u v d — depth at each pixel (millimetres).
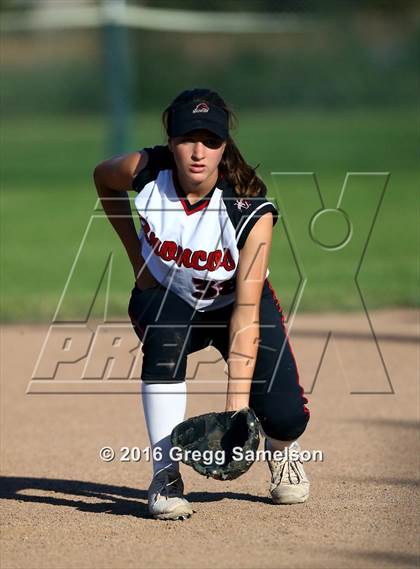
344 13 108500
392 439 17984
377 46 109688
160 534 13391
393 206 51188
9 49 127250
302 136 88312
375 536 13117
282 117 107188
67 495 15375
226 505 14688
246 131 94188
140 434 18797
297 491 14508
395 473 16016
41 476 16438
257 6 82188
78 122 113188
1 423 19703
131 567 12203
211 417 13180
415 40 108875
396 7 108875
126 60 65375
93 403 21078
